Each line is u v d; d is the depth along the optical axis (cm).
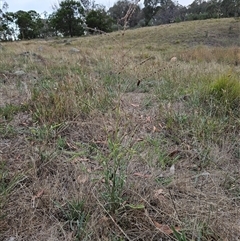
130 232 89
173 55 734
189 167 131
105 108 189
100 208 95
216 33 1591
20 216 95
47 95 206
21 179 111
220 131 162
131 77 253
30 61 423
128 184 105
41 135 150
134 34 1658
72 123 167
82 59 423
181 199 105
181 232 87
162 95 235
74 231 89
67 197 105
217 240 86
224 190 113
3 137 155
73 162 125
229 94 208
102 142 137
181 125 171
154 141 145
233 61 661
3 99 218
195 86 247
